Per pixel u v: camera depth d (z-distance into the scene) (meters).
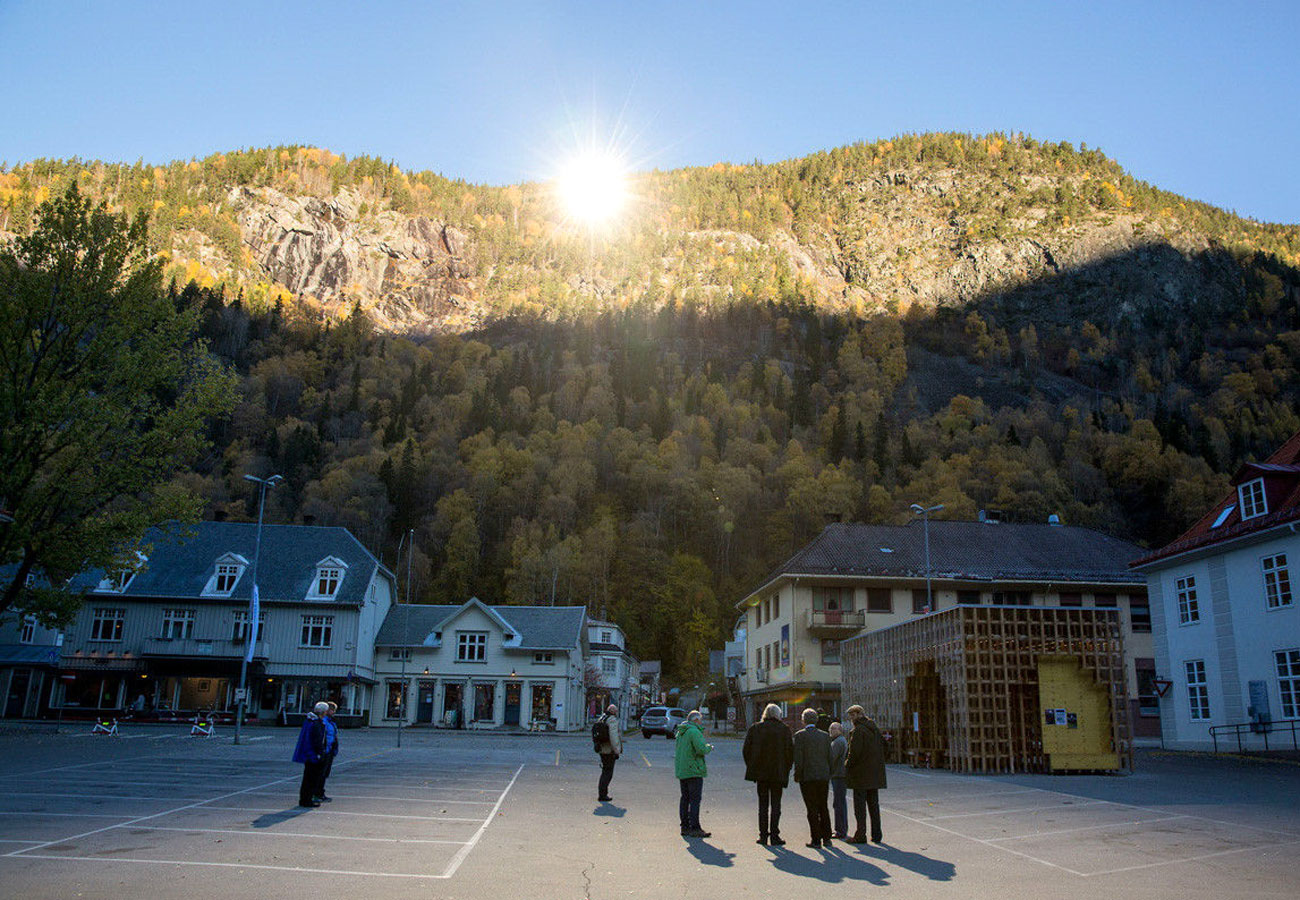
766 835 12.01
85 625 50.94
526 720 56.09
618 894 8.75
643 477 140.62
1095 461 160.75
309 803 14.23
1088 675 23.05
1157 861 10.88
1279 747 27.78
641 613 111.38
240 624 52.03
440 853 10.66
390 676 56.81
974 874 10.06
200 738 33.78
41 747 25.20
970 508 120.25
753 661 56.44
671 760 29.39
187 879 8.66
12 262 29.17
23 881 8.31
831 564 47.00
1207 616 31.31
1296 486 28.89
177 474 115.06
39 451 29.56
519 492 132.62
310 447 143.00
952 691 23.55
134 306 30.75
